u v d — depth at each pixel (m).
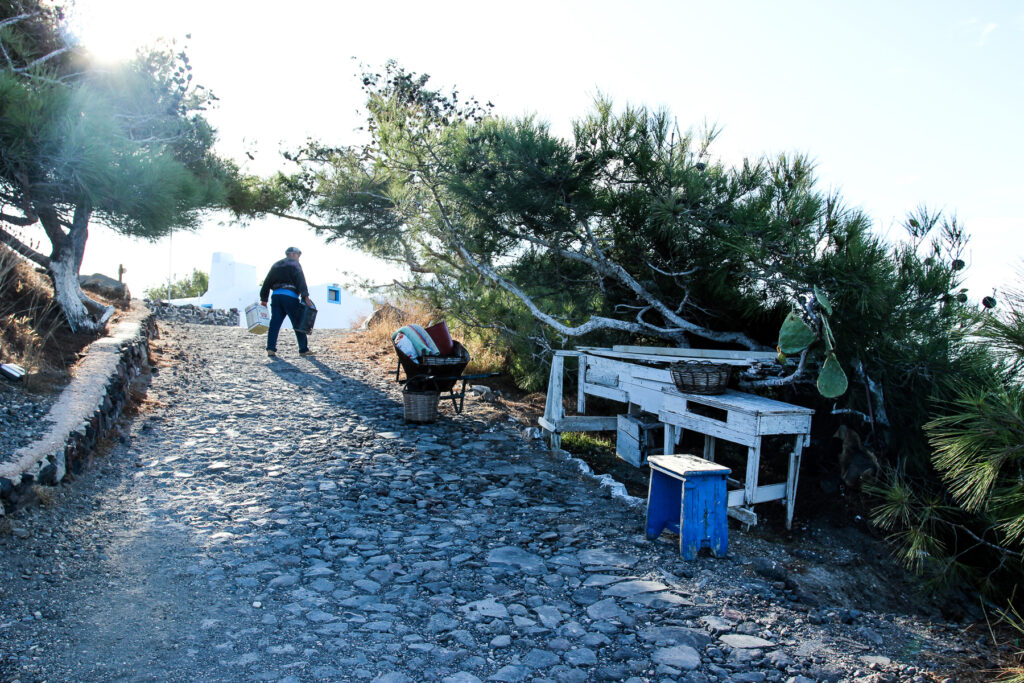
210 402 9.10
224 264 28.77
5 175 7.54
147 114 9.95
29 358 7.48
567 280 9.46
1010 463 4.57
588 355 8.17
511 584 4.46
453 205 8.98
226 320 21.89
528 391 10.82
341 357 13.05
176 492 5.91
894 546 5.71
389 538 5.17
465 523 5.54
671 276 8.44
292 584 4.34
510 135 7.67
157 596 4.11
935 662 3.89
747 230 6.45
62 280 9.41
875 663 3.71
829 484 6.58
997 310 4.44
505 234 8.74
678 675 3.45
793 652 3.76
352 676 3.32
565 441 8.18
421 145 8.78
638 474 7.26
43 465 5.23
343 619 3.91
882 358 6.26
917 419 6.12
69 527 4.92
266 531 5.18
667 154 7.71
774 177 6.90
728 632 3.95
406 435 8.15
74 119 7.51
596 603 4.22
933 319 6.07
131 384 9.08
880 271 5.85
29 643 3.51
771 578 4.87
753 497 5.80
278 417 8.66
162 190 8.20
